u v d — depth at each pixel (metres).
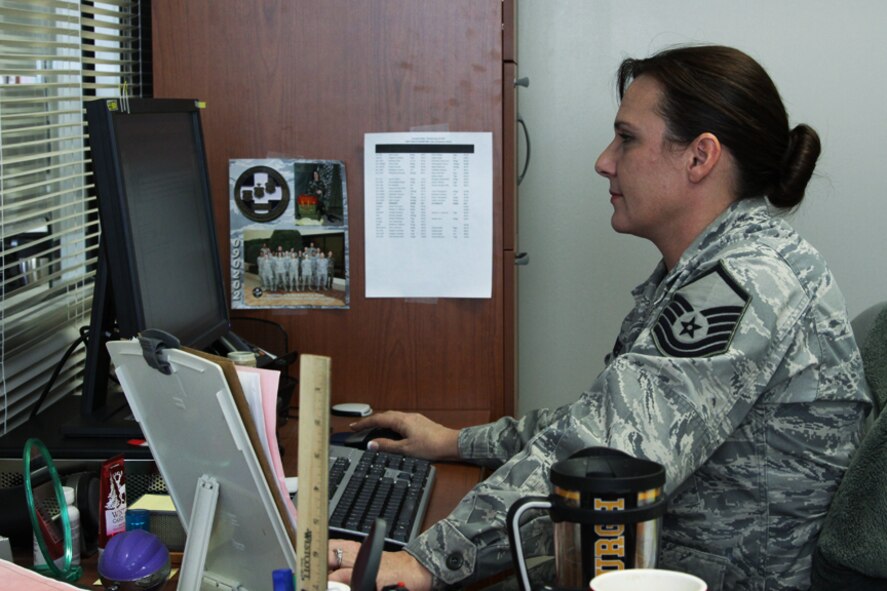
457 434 1.68
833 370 1.35
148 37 2.23
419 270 1.96
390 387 1.98
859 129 2.65
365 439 1.71
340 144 1.95
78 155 2.02
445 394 1.98
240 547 1.05
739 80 1.44
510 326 1.98
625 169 1.51
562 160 2.73
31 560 1.21
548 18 2.69
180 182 1.68
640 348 1.31
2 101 1.72
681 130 1.45
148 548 1.10
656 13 2.66
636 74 1.54
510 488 1.25
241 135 1.96
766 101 1.44
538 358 2.80
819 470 1.34
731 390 1.26
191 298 1.68
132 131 1.48
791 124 2.67
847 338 1.36
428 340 1.97
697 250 1.46
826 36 2.63
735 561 1.36
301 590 0.83
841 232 2.69
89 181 2.06
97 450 1.42
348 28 1.93
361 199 1.96
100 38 2.04
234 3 1.93
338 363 1.98
